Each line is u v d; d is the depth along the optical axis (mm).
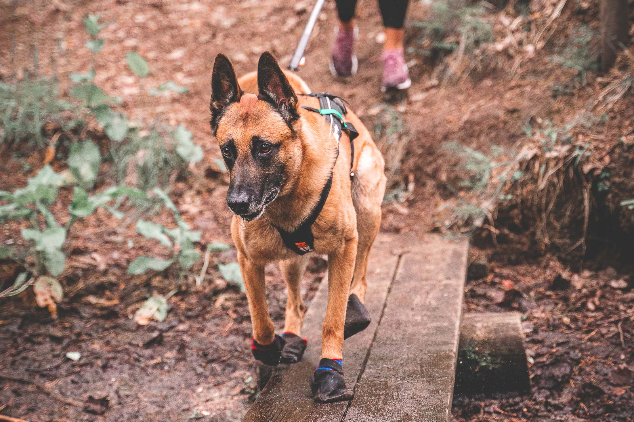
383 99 5668
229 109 2658
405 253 4371
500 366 3494
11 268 4293
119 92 6055
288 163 2650
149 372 3686
